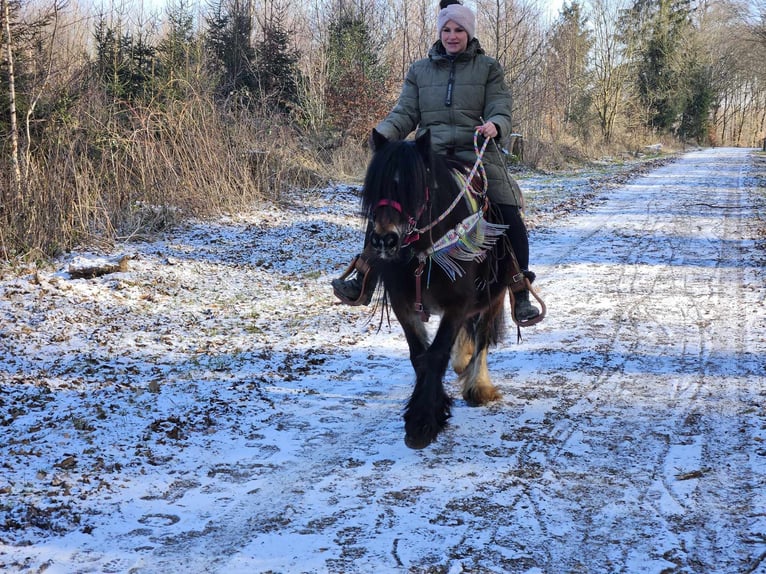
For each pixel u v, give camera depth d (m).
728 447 4.83
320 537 3.78
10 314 7.55
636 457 4.73
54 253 9.83
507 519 3.97
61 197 10.21
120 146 12.55
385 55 27.39
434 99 5.39
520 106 30.16
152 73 16.27
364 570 3.48
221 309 8.43
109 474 4.41
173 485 4.34
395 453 4.84
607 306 8.62
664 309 8.44
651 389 5.96
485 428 5.25
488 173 5.35
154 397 5.67
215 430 5.14
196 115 14.27
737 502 4.11
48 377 6.06
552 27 38.75
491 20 30.11
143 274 9.45
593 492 4.27
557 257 11.62
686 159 38.41
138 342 7.11
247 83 22.69
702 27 65.50
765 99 83.25
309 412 5.55
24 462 4.50
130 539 3.73
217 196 13.51
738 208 16.97
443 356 4.64
